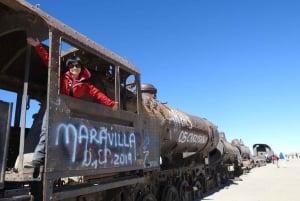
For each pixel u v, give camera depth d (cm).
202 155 1402
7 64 530
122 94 623
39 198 384
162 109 954
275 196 1311
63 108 423
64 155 414
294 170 3139
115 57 576
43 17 410
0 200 329
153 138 711
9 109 353
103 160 495
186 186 1153
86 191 467
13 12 414
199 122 1266
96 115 497
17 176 387
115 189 614
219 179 1770
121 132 561
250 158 3756
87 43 494
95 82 565
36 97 609
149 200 800
